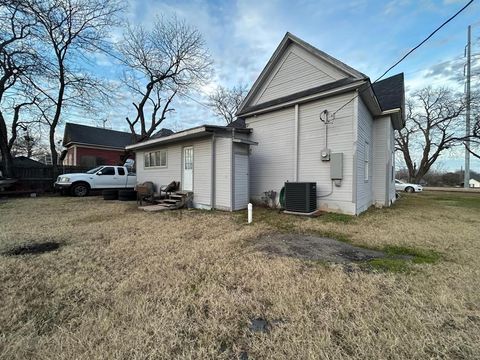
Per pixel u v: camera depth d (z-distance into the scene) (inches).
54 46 521.7
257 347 62.4
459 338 65.5
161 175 401.7
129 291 92.7
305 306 81.7
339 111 271.3
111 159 966.4
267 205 335.3
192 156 339.3
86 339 65.2
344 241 163.8
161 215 267.7
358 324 71.4
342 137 268.8
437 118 923.4
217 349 62.5
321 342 63.3
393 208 330.3
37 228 201.2
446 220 238.2
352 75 260.7
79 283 99.7
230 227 206.4
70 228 201.3
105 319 74.0
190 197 331.6
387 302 83.4
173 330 69.4
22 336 67.1
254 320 75.0
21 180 512.7
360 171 279.1
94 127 985.5
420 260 126.1
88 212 287.3
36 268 116.1
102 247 150.1
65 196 473.4
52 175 560.7
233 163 292.4
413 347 62.2
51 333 68.6
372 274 107.0
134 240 165.9
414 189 738.2
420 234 180.7
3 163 503.2
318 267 116.0
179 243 158.7
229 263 121.8
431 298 85.8
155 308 80.7
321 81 298.8
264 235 179.8
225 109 1047.0
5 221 231.3
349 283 98.1
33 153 1245.7
